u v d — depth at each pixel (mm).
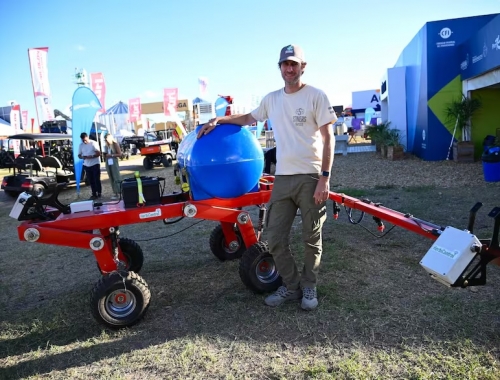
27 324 3414
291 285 3357
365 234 5125
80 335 3172
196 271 4312
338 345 2734
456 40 11758
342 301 3344
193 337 2977
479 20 11602
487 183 8102
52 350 2967
